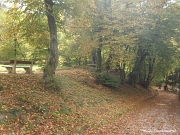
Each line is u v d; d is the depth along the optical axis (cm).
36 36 1525
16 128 731
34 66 2667
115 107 1616
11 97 929
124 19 2061
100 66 2238
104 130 1008
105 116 1290
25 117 829
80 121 1051
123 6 2200
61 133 835
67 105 1193
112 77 2177
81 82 1886
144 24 2122
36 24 1386
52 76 1284
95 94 1738
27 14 1302
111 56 2234
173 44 2638
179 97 3177
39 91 1155
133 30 2131
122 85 2577
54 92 1256
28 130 757
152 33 2158
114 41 1942
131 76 2855
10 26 1414
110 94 1972
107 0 2105
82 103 1372
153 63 3328
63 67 2536
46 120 898
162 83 5959
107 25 1966
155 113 1647
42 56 1911
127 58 2056
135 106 1908
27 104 937
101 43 2059
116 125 1137
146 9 2158
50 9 1145
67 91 1438
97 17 2042
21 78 1263
